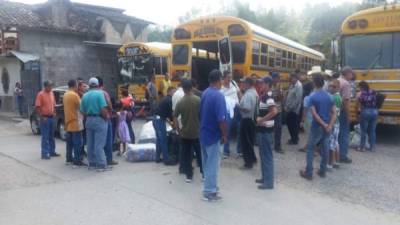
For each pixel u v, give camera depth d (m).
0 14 21.67
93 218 5.57
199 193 6.77
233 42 11.95
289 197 6.60
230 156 9.84
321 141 7.83
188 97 7.44
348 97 8.91
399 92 10.91
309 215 5.79
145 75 18.69
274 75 10.55
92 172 8.23
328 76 9.72
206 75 14.53
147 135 10.20
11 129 16.28
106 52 24.53
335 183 7.47
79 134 8.76
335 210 6.02
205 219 5.57
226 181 7.55
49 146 9.88
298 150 10.58
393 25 11.02
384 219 5.68
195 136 7.37
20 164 9.05
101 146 8.30
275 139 10.19
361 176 7.96
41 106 9.59
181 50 12.93
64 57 22.78
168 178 7.72
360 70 11.43
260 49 12.58
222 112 6.26
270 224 5.42
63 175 7.98
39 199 6.39
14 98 22.33
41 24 22.17
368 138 10.67
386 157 9.70
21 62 21.20
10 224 5.34
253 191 6.92
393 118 11.02
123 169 8.49
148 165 8.88
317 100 7.58
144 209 5.95
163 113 8.80
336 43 11.86
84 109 8.34
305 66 19.20
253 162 8.73
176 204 6.18
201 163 7.70
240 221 5.51
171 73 13.16
